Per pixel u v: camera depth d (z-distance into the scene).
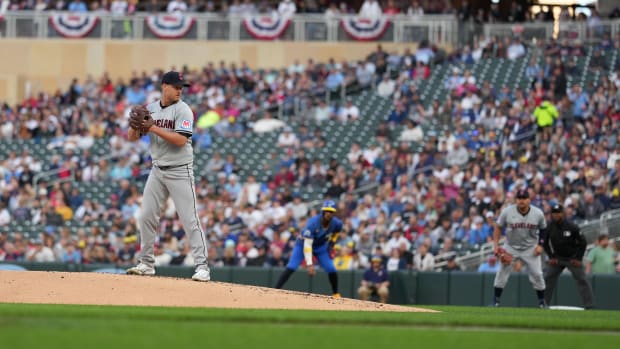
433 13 130.38
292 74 118.25
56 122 114.69
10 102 134.62
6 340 21.16
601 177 82.25
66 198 95.81
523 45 116.88
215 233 83.12
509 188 84.12
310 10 133.88
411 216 80.38
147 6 137.62
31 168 104.94
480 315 38.28
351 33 129.38
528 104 99.62
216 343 22.36
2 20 137.00
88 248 84.44
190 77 119.75
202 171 102.38
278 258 78.94
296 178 95.38
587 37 118.25
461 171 88.12
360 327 28.50
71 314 29.36
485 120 99.75
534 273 57.53
